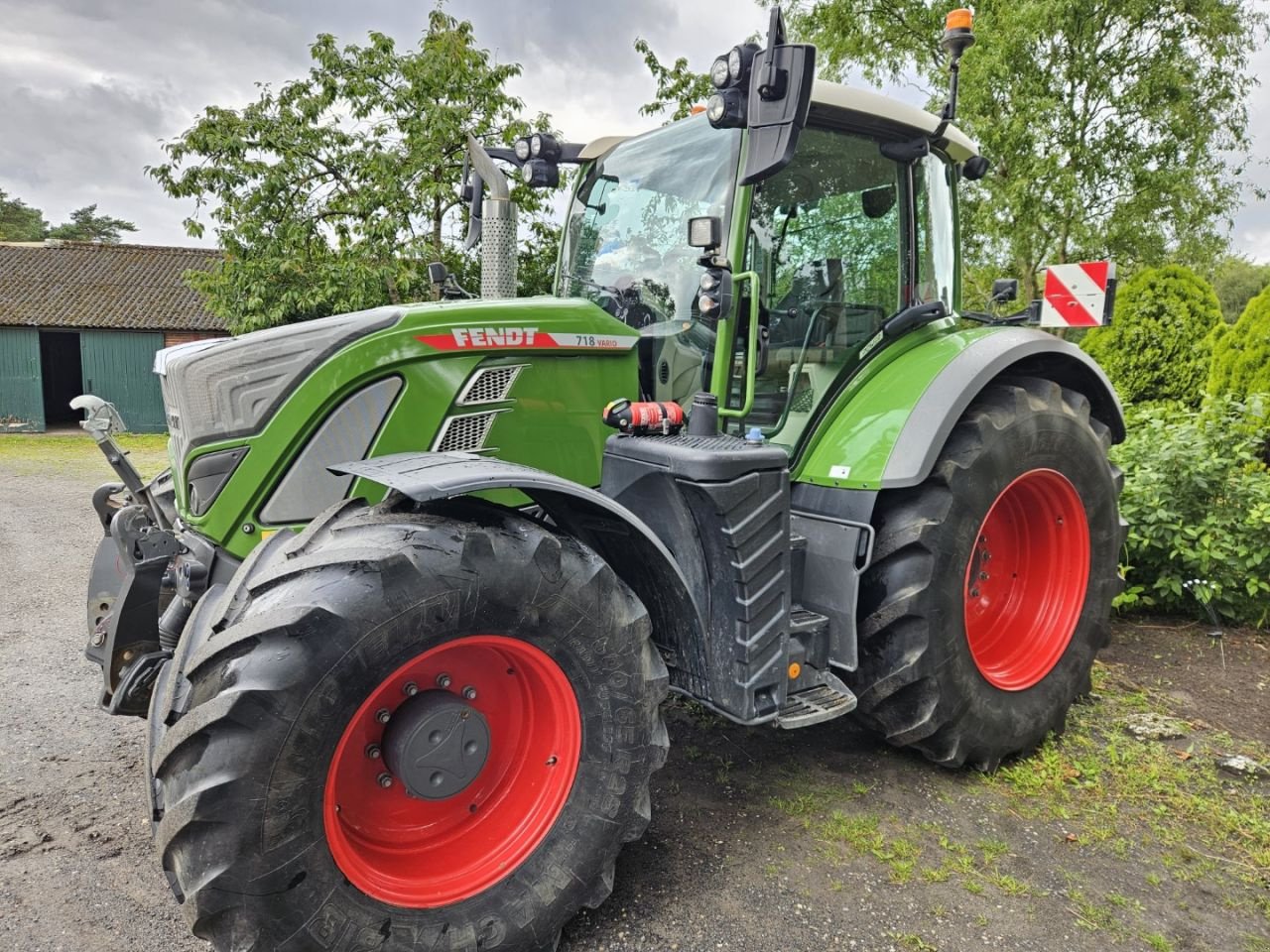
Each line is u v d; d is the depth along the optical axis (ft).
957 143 11.60
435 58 30.14
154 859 8.35
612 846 7.25
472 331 8.68
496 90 31.48
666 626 8.58
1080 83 41.68
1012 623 11.21
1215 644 14.74
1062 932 7.48
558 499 7.61
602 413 9.52
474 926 6.66
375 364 8.29
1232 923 7.70
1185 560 15.34
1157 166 41.88
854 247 10.72
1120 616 16.15
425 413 8.54
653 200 10.26
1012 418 10.04
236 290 30.30
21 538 23.45
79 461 42.68
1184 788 10.02
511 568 6.61
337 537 6.61
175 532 9.02
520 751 7.46
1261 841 8.96
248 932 5.82
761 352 9.77
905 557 9.45
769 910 7.68
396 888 6.54
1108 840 8.93
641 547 7.75
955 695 9.62
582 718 7.14
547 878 6.97
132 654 7.96
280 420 8.14
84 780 9.83
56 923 7.36
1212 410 16.42
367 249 30.32
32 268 71.31
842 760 10.54
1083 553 11.11
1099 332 29.76
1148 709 12.13
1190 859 8.66
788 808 9.39
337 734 6.00
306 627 5.84
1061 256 41.75
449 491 6.40
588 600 7.00
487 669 7.19
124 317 66.44
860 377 10.69
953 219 12.30
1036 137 38.91
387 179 29.89
